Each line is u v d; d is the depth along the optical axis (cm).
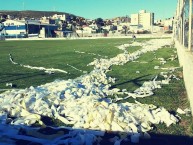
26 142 664
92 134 673
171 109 905
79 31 12775
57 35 10962
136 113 810
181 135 706
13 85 1300
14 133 698
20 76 1561
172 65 1883
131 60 2222
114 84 1308
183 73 1416
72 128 733
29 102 910
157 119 786
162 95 1084
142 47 3631
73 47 4122
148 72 1627
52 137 692
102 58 2486
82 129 719
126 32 11656
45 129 749
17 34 10281
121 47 3734
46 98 967
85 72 1667
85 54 2919
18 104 891
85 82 1252
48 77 1520
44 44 5272
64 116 843
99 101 955
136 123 734
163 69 1716
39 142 659
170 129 743
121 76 1516
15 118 811
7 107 864
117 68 1819
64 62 2230
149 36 7400
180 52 1847
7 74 1638
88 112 808
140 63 2050
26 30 10531
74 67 1916
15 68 1922
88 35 10619
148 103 973
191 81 895
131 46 3897
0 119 773
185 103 972
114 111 779
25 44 5416
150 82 1288
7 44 5525
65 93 1019
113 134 696
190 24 1219
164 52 2842
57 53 3133
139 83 1324
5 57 2778
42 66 2002
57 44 5162
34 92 1023
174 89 1181
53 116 839
